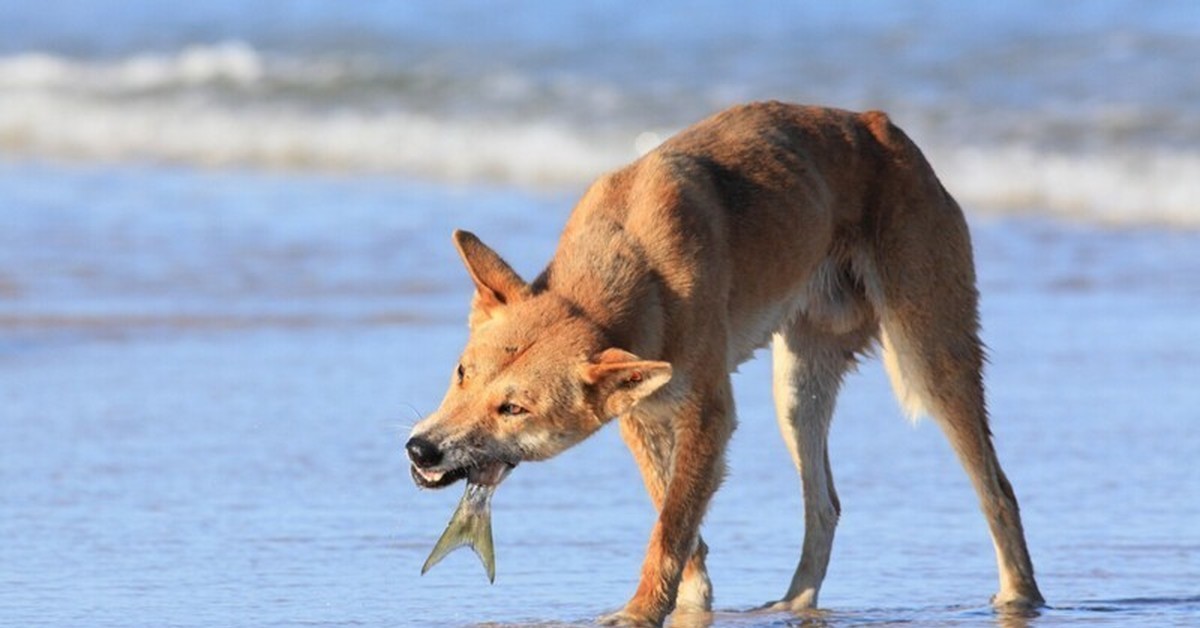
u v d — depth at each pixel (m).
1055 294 47.50
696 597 24.41
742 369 40.47
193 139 74.12
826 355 26.38
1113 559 26.27
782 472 31.61
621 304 22.39
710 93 77.12
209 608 23.34
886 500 29.83
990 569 26.06
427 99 79.31
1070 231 56.50
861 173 26.11
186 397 36.03
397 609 23.47
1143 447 32.75
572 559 26.05
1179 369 39.00
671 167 24.14
